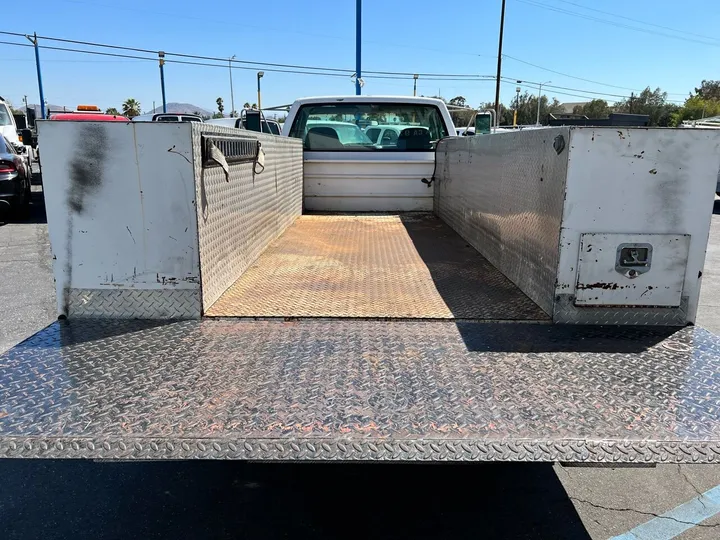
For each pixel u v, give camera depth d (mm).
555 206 1996
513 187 2539
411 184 4770
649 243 1931
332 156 4695
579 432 1414
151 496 2457
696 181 1881
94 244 1998
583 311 2006
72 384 1610
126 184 1957
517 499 2457
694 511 2406
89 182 1952
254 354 1802
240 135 2584
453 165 3943
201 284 2043
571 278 1975
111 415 1467
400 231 3885
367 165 4719
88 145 1926
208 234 2127
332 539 2197
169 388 1593
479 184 3211
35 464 2689
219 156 2186
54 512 2350
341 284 2520
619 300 1989
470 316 2096
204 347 1844
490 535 2238
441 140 4410
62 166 1938
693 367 1722
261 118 5453
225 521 2297
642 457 1353
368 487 2514
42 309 4879
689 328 1986
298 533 2229
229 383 1622
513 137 2545
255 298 2289
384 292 2395
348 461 1357
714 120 14102
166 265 2016
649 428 1429
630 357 1781
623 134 1854
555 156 2004
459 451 1361
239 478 2574
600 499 2477
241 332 1962
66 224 1984
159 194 1961
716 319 4777
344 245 3400
